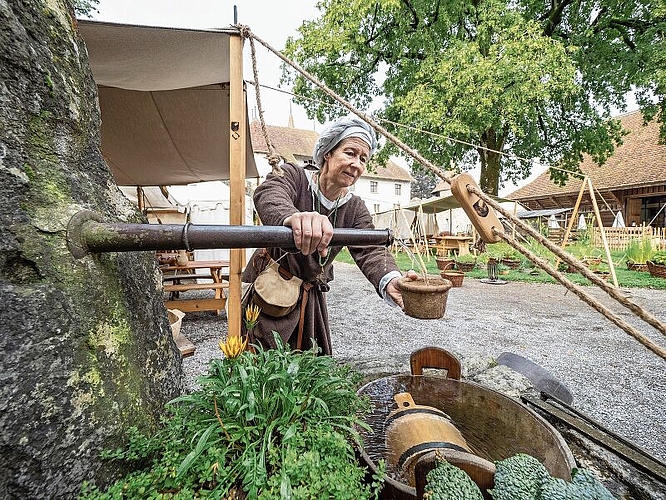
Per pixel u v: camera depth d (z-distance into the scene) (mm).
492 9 10078
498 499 795
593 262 9117
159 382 1124
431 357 1615
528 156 13266
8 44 792
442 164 11695
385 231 1067
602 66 11406
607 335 4109
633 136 17438
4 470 668
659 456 1852
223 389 938
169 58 2738
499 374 2141
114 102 4039
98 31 2348
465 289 7387
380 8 10641
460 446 1104
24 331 727
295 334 1814
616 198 15992
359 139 1523
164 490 798
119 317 983
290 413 947
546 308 5562
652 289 6926
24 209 790
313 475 773
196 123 4520
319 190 1663
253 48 2154
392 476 1058
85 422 812
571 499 771
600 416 2252
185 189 8336
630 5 10680
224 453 829
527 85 8820
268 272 1688
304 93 12266
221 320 4543
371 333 4168
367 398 1263
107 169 1144
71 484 770
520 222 945
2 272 734
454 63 9547
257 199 1432
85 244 881
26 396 709
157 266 1275
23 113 825
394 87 12086
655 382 2783
